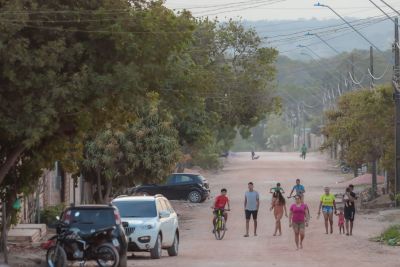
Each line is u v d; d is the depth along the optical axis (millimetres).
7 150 43188
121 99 39562
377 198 97000
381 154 96125
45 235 62938
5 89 37344
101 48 39156
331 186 130000
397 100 85438
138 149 75000
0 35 36062
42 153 46094
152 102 44281
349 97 106562
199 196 106062
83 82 37562
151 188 105500
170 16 39688
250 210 68000
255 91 110625
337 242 61594
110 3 39094
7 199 48094
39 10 38156
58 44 37312
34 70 37438
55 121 39062
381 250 55906
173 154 76125
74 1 39438
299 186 75625
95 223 41906
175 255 53062
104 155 73750
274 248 57938
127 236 48938
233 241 64250
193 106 42719
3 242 45469
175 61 41094
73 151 48906
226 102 108188
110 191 77812
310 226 75688
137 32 38844
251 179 148250
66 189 83938
